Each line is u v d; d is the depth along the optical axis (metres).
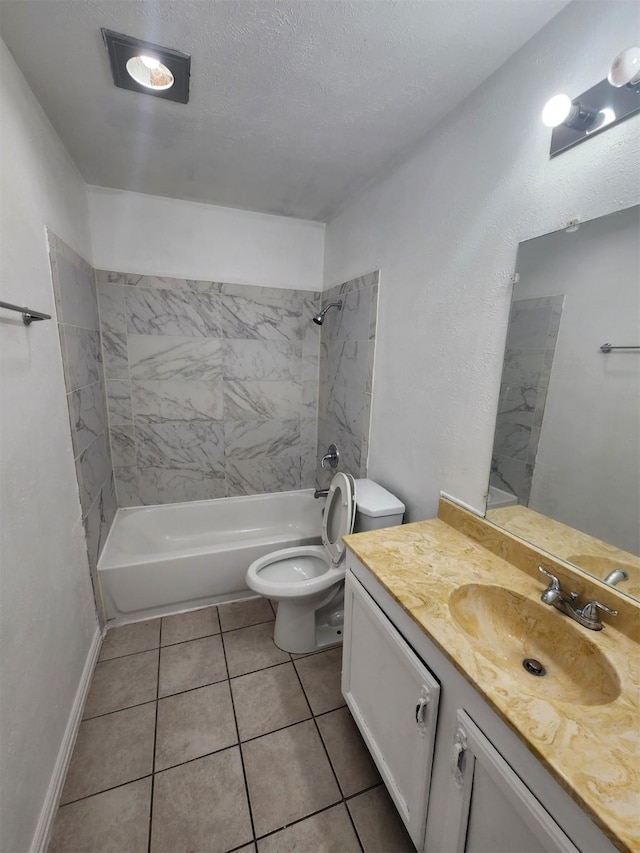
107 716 1.44
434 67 1.14
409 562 1.17
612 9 0.84
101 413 2.13
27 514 1.07
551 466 1.06
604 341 0.91
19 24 1.00
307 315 2.69
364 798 1.19
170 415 2.48
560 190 0.98
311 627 1.76
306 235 2.57
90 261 2.07
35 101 1.30
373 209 1.93
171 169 1.84
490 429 1.24
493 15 0.96
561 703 0.69
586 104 0.89
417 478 1.63
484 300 1.24
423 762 0.91
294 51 1.08
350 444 2.29
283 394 2.74
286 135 1.52
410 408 1.66
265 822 1.12
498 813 0.71
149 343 2.35
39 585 1.12
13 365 1.03
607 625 0.90
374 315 1.93
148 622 1.96
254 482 2.79
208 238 2.35
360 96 1.28
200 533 2.64
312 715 1.46
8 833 0.87
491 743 0.72
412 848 1.07
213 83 1.22
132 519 2.39
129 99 1.31
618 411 0.90
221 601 2.12
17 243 1.11
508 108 1.11
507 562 1.17
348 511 1.63
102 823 1.11
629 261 0.85
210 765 1.27
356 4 0.93
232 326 2.51
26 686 1.00
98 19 0.99
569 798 0.57
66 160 1.66
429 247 1.50
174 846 1.06
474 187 1.26
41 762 1.07
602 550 0.94
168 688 1.57
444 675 0.86
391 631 1.04
